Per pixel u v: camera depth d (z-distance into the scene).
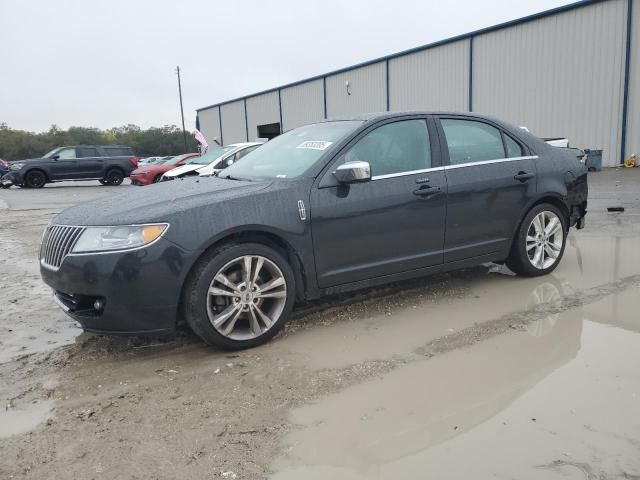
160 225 3.30
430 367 3.22
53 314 4.59
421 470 2.24
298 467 2.30
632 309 4.07
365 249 4.00
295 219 3.68
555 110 19.81
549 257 5.13
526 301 4.37
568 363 3.19
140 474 2.29
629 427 2.50
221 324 3.48
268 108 37.94
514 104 21.23
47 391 3.10
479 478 2.18
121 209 3.49
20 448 2.52
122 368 3.38
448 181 4.35
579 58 18.84
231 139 43.72
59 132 104.75
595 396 2.79
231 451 2.44
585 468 2.21
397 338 3.70
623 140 17.94
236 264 3.54
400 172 4.16
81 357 3.59
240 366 3.34
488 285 4.88
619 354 3.29
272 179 3.91
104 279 3.22
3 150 94.38
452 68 23.75
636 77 17.39
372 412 2.73
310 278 3.82
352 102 30.11
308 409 2.78
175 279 3.31
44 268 3.57
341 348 3.56
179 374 3.26
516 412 2.67
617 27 17.66
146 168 18.72
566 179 5.12
